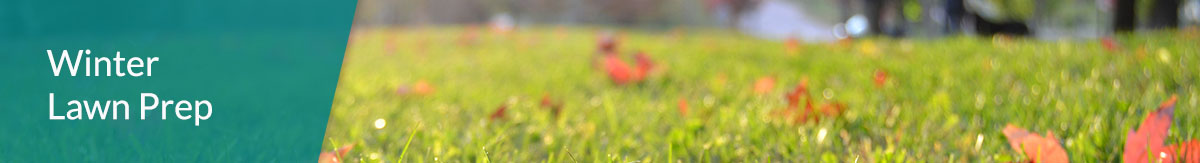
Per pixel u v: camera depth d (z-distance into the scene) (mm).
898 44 5523
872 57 4562
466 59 7191
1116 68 3076
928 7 13836
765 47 7012
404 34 13531
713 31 16719
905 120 1981
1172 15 10281
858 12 22000
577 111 2600
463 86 4176
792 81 3732
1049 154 1224
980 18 11195
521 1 52531
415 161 1538
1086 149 1407
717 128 1934
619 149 1723
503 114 2094
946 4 11688
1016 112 2053
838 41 5902
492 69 5746
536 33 13297
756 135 1767
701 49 7332
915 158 1562
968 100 2338
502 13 50750
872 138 1816
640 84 3695
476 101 3098
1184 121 1736
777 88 3205
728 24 40719
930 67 3691
